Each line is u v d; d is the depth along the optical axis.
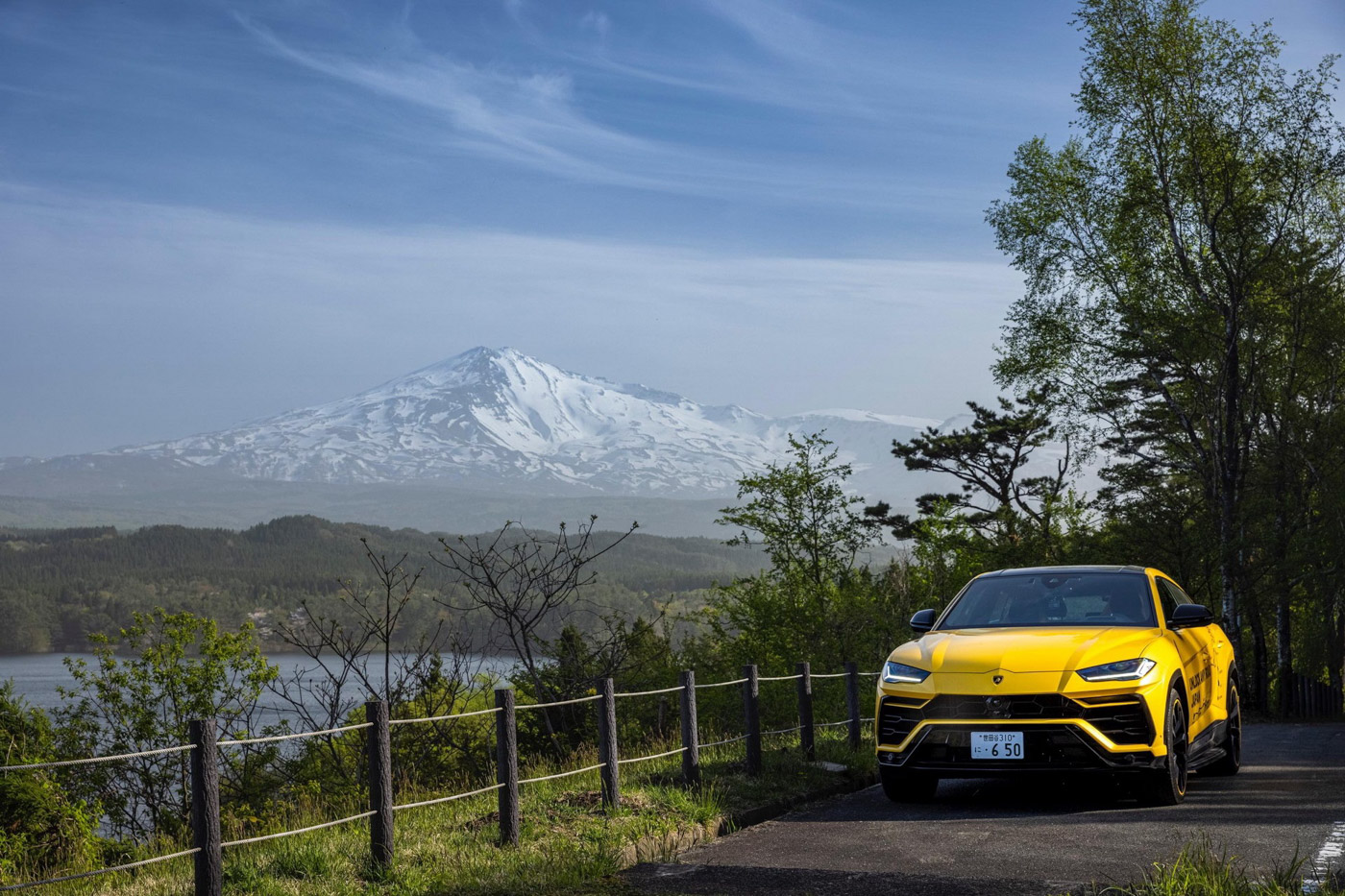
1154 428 37.44
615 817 7.98
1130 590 9.55
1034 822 7.81
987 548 30.11
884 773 8.84
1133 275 31.59
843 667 25.98
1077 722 7.98
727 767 10.16
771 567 28.22
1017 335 33.56
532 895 6.21
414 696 16.55
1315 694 38.75
